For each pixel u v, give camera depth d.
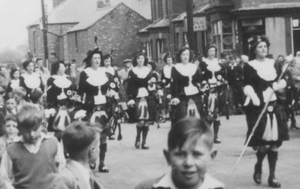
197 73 12.61
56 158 6.37
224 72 17.08
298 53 18.84
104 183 10.17
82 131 4.89
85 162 4.93
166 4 48.28
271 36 30.09
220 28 31.62
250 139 9.24
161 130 17.23
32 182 6.17
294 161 11.38
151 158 12.41
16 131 7.35
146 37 53.25
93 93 11.16
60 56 74.19
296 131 15.55
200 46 36.50
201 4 40.09
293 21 30.20
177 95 12.55
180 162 3.31
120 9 61.03
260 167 9.53
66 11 74.75
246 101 9.30
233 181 9.81
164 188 3.46
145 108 13.53
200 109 12.56
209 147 3.32
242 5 30.25
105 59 13.66
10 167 6.24
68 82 11.98
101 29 60.81
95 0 75.38
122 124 19.67
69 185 4.68
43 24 48.78
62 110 11.75
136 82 13.55
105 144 11.12
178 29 43.41
